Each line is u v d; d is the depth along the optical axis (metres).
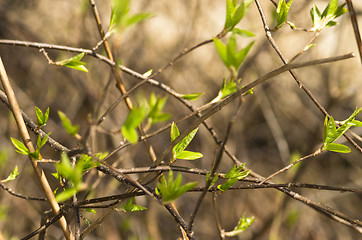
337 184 4.57
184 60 4.71
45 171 3.83
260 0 4.63
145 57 4.58
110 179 3.36
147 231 3.43
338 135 1.25
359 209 4.54
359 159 4.60
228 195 4.22
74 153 1.07
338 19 4.02
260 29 4.50
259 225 4.07
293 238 4.06
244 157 4.48
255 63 4.41
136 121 0.86
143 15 0.88
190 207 4.09
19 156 3.65
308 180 4.44
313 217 4.25
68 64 1.28
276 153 4.85
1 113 3.86
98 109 0.95
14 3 4.43
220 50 0.87
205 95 4.76
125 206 1.30
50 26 4.36
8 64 4.32
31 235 1.30
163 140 4.30
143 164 4.07
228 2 1.02
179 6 4.93
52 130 4.08
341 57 0.96
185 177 4.22
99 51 3.89
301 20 4.21
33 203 3.79
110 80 0.96
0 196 3.44
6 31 4.18
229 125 0.92
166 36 4.86
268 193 4.29
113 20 1.17
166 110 4.55
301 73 4.99
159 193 1.15
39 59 4.28
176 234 3.94
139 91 4.28
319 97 4.85
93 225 1.31
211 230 4.00
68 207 1.27
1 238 1.70
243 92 1.15
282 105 5.02
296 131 4.89
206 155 4.32
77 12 4.17
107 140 3.77
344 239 4.27
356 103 4.70
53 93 4.15
